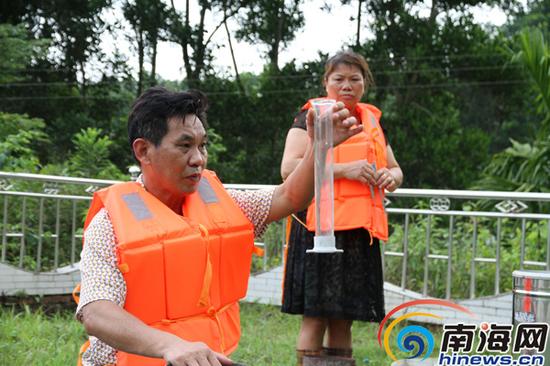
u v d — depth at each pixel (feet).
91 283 7.69
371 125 14.24
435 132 75.05
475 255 20.33
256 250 9.25
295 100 82.89
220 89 85.87
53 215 25.26
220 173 80.59
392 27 81.56
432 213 20.43
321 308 13.70
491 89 82.33
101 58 89.61
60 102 84.07
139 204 8.09
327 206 8.48
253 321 20.98
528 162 38.06
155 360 8.01
